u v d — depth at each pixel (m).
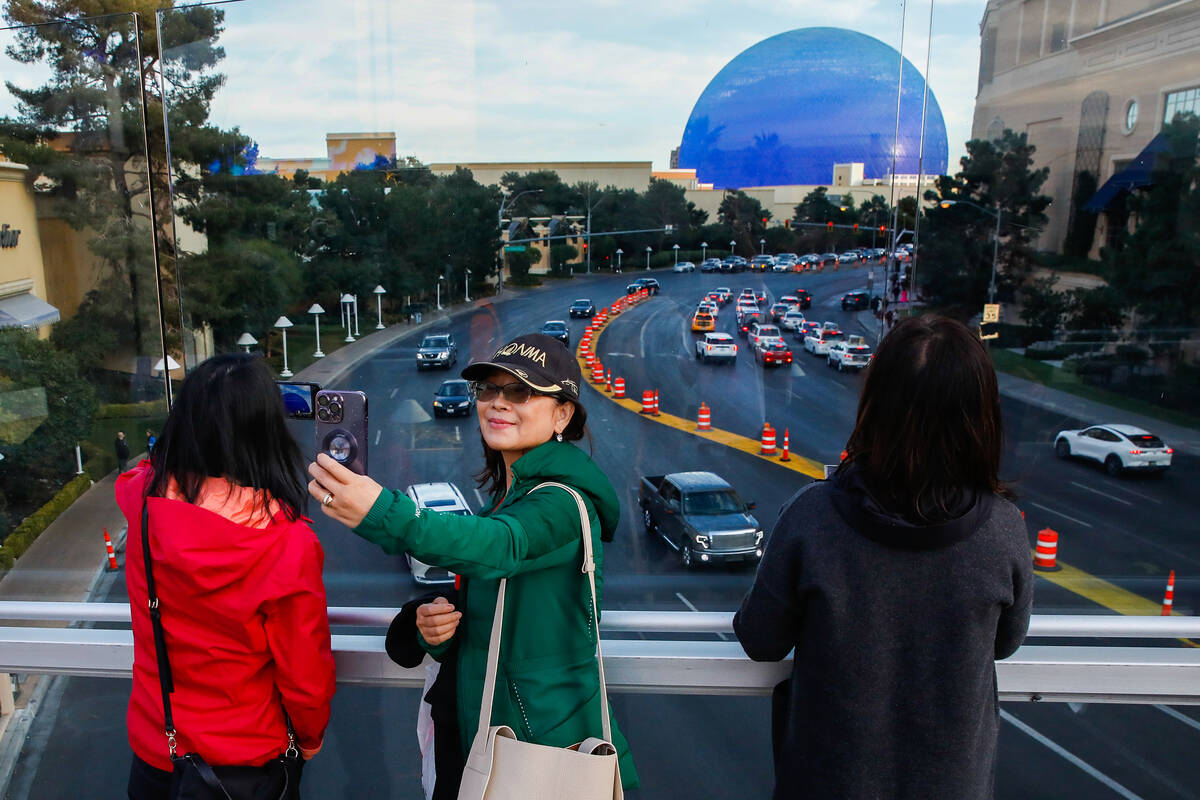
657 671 1.24
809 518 0.93
